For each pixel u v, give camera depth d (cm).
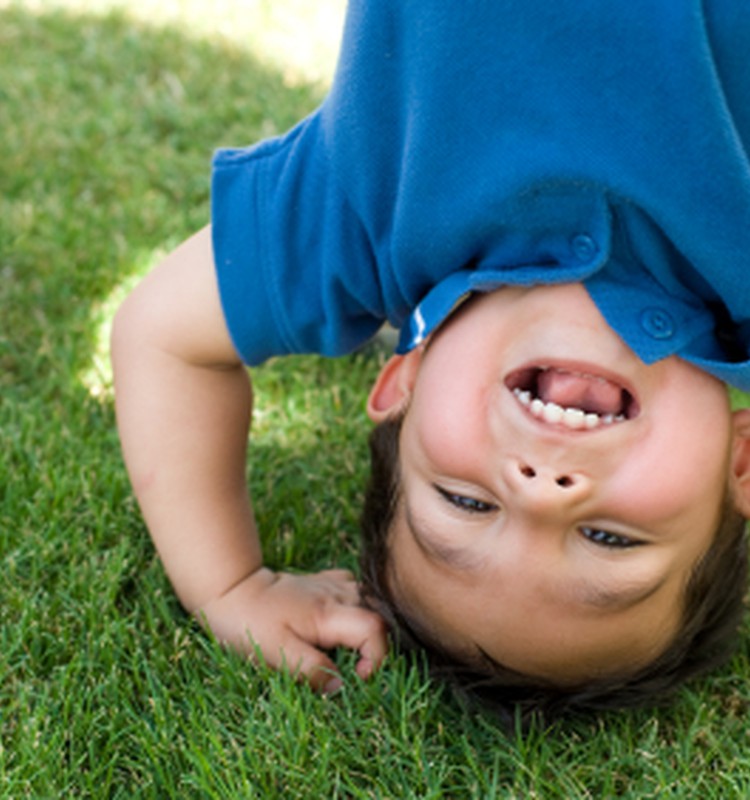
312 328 192
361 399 269
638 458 160
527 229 165
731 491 175
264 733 186
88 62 404
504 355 165
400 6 167
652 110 153
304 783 179
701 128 151
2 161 342
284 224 186
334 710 192
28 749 181
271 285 189
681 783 183
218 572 205
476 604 169
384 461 183
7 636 204
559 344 162
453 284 172
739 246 157
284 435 258
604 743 191
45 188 334
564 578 164
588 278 164
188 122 370
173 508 204
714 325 170
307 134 186
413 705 192
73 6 448
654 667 181
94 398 263
